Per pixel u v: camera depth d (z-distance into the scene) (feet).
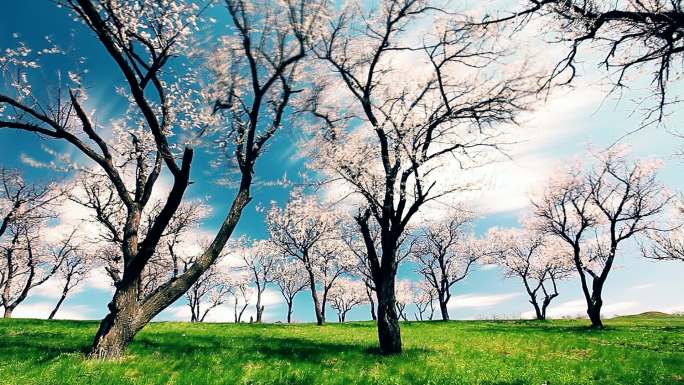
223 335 73.00
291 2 44.96
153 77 51.37
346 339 72.74
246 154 51.83
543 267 203.10
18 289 177.88
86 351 42.88
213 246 48.98
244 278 264.52
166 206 45.47
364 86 61.77
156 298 44.83
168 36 49.01
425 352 52.24
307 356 47.06
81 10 42.80
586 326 115.34
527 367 41.81
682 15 20.10
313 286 137.69
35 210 137.39
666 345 66.80
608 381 36.04
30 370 34.88
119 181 50.34
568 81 28.30
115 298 43.16
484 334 88.38
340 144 60.90
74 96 48.91
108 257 131.54
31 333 63.93
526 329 106.11
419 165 54.08
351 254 166.40
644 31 21.76
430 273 210.79
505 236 212.23
